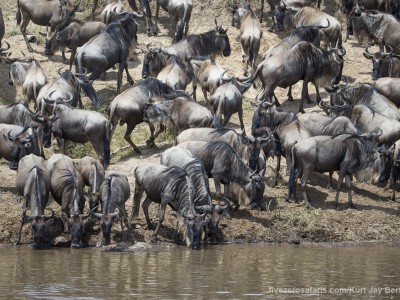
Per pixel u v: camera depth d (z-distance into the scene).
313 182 87.06
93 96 92.12
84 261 66.88
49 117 81.62
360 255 71.69
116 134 94.06
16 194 79.50
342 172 81.56
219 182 77.88
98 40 96.31
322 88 107.06
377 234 79.00
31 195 72.31
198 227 72.25
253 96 104.25
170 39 113.62
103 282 60.12
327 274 64.00
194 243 72.25
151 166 74.12
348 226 79.38
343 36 119.25
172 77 93.25
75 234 71.50
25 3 106.19
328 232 78.12
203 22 118.31
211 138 80.69
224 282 60.91
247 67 104.31
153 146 89.94
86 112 82.56
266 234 77.12
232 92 88.12
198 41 100.94
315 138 80.88
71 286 58.81
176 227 75.31
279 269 65.44
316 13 107.06
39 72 92.69
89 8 119.62
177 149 76.31
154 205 79.31
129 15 99.25
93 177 74.50
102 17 108.19
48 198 76.25
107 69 97.69
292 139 82.81
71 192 73.06
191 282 60.66
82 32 103.25
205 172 74.94
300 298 56.94
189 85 105.75
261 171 80.75
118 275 62.31
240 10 112.94
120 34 98.12
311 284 60.78
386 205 84.19
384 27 108.38
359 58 113.44
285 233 77.50
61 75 89.12
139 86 87.25
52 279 60.69
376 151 82.62
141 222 76.31
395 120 88.31
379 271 65.38
